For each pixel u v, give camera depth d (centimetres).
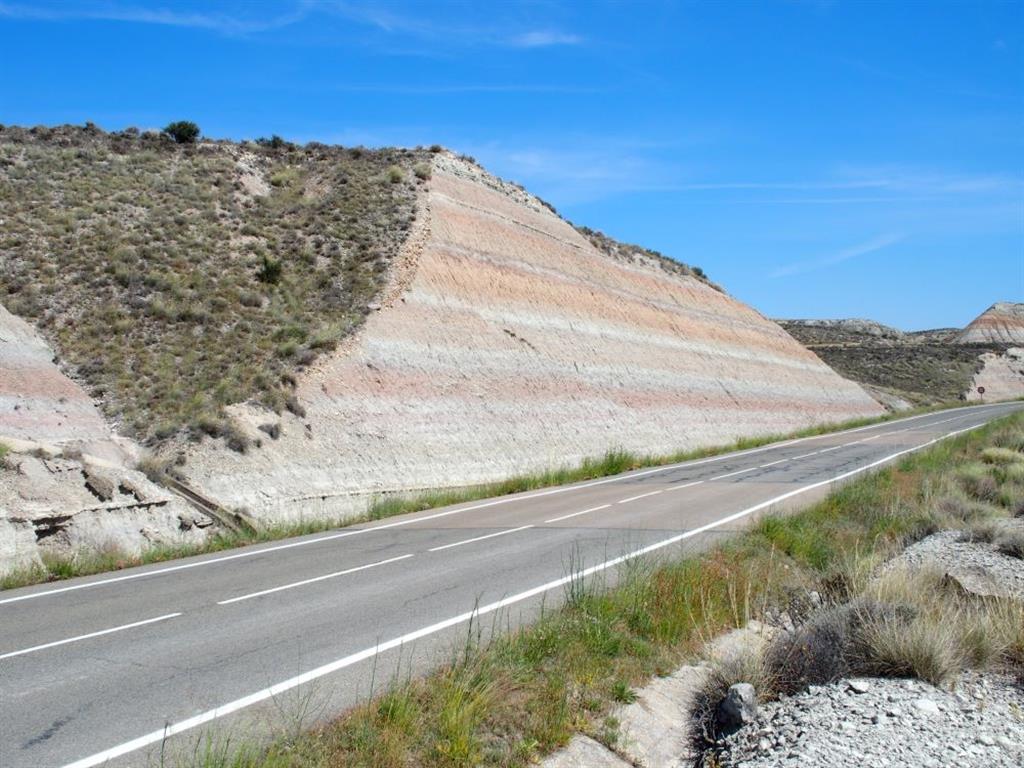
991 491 2134
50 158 3712
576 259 4891
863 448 3878
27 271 2731
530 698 683
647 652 829
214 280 2998
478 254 3916
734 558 1250
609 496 2262
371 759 558
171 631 900
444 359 3081
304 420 2362
